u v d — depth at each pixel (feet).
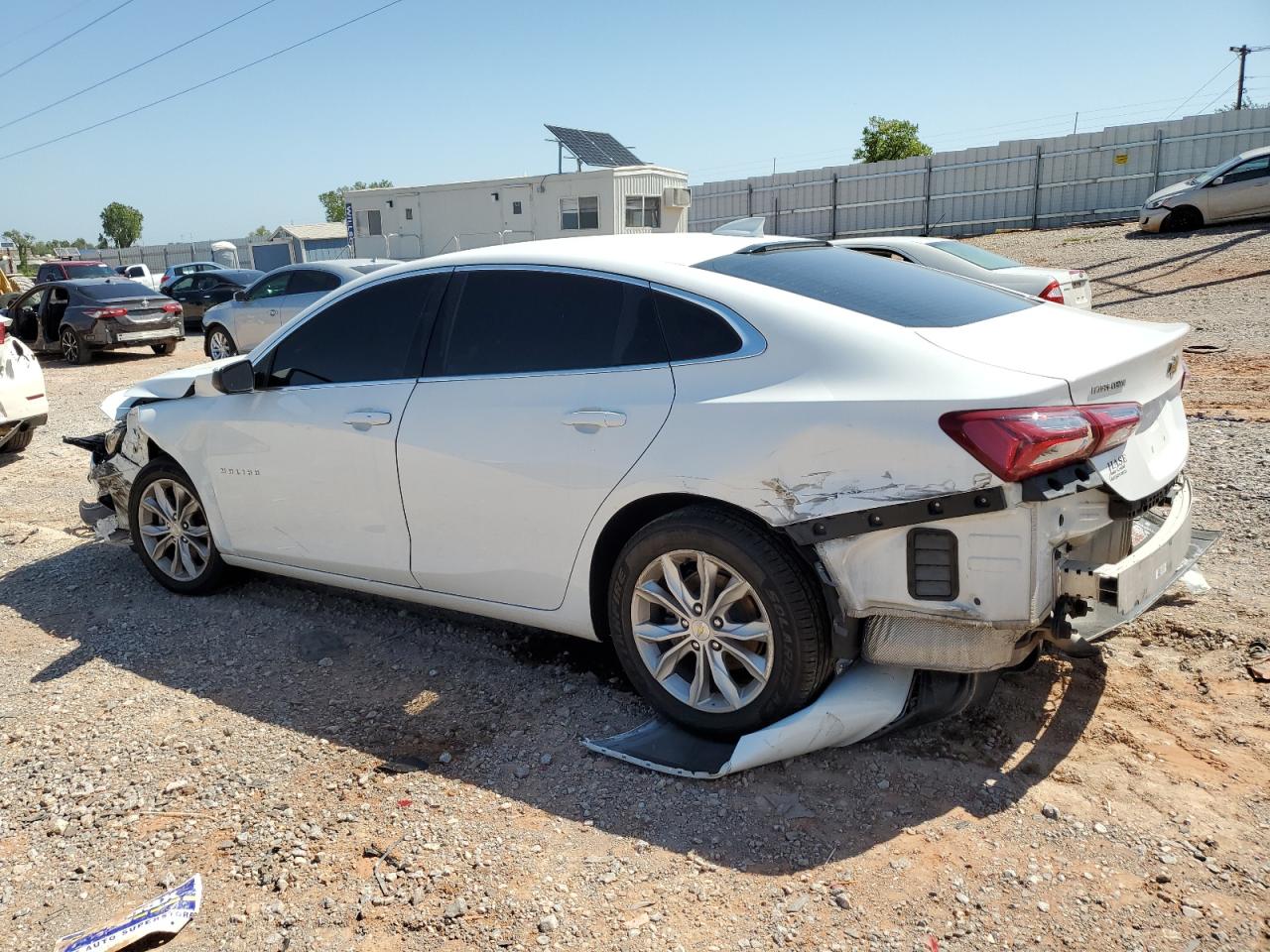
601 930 7.70
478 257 11.98
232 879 8.57
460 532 11.67
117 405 16.46
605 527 10.48
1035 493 8.25
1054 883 7.89
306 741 10.91
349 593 15.43
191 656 13.35
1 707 12.09
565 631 11.48
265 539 14.02
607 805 9.34
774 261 11.05
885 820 8.82
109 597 15.83
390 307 12.53
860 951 7.32
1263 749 9.53
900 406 8.63
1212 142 74.74
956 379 8.64
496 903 8.05
